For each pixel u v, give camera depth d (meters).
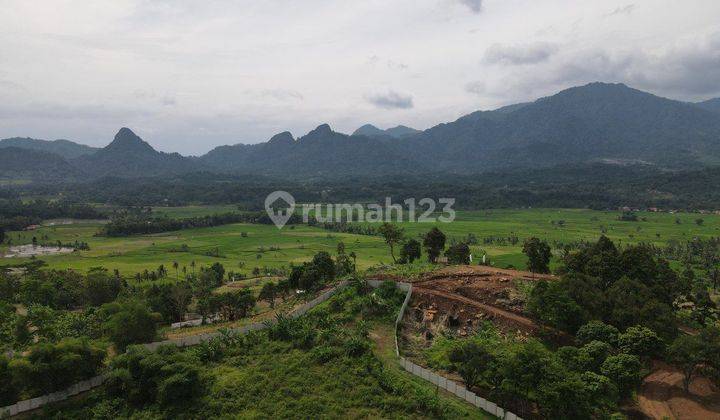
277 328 70.44
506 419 50.28
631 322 68.12
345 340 66.06
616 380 57.31
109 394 56.06
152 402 55.03
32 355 56.38
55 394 55.00
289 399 54.38
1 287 123.62
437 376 57.28
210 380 57.97
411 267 101.50
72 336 78.06
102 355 60.38
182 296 100.62
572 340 66.88
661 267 93.88
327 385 56.81
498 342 65.50
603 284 83.31
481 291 80.25
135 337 68.69
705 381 61.94
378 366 60.00
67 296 119.38
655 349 62.69
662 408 56.41
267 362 62.72
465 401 54.19
